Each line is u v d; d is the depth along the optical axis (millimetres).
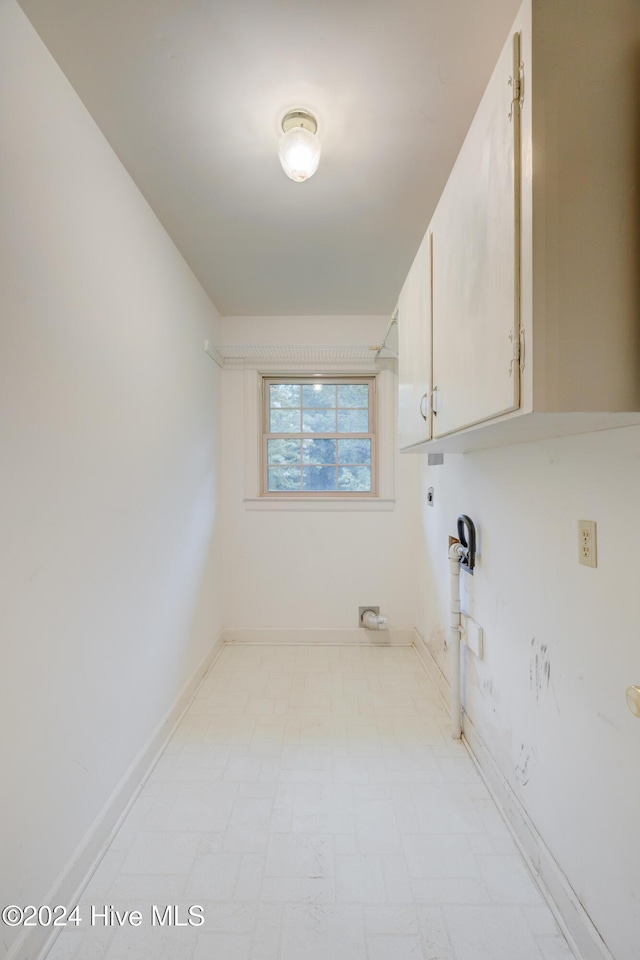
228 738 1752
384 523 2783
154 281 1661
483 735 1549
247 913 1048
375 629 2748
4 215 885
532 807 1188
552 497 1101
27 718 953
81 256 1162
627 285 668
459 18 948
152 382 1649
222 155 1350
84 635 1176
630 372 671
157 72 1068
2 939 865
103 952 968
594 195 661
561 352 667
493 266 797
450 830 1288
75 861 1097
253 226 1747
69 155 1104
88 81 1091
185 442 2033
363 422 2850
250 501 2777
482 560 1568
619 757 855
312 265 2076
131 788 1417
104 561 1286
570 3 655
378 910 1053
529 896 1083
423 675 2322
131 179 1458
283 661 2508
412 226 1750
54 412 1051
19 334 933
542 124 655
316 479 2859
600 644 914
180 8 919
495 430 934
